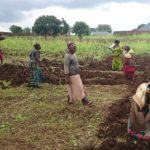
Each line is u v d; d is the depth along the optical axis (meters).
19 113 12.28
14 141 9.94
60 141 9.90
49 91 15.52
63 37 48.78
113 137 9.74
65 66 12.80
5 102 13.83
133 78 18.25
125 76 18.34
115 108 12.36
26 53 32.06
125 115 11.72
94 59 28.47
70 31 55.56
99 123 11.05
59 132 10.54
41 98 14.09
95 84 17.30
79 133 10.41
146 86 9.01
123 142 9.31
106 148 9.18
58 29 49.31
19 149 9.41
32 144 9.73
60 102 13.44
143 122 8.99
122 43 39.19
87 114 11.95
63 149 9.40
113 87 16.23
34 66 16.36
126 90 15.54
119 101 13.27
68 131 10.60
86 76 19.38
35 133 10.49
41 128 10.88
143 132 9.25
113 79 18.34
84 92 13.00
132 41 44.78
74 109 12.41
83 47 33.38
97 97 14.20
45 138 10.12
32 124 11.25
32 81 16.39
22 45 35.16
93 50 32.62
